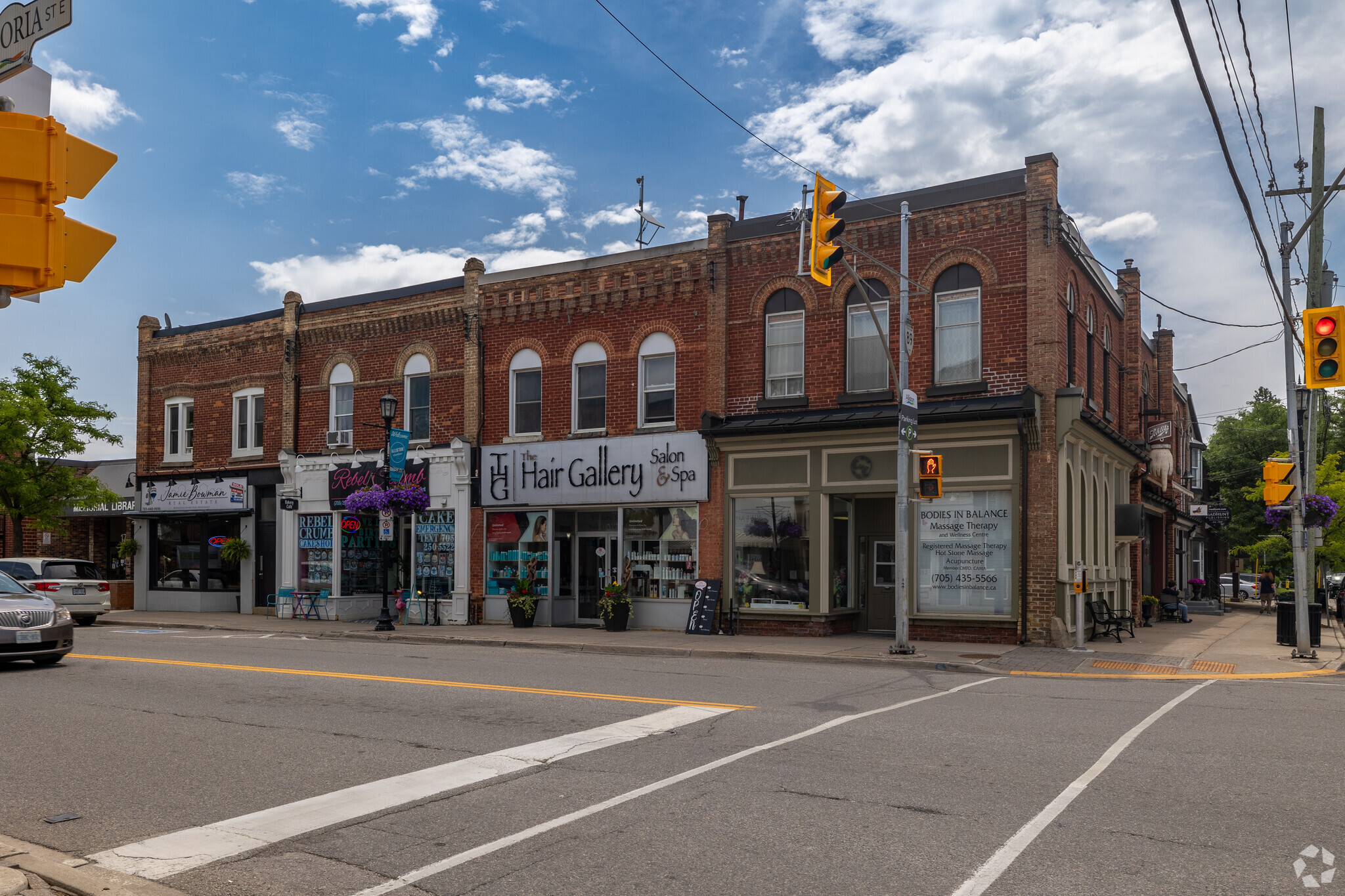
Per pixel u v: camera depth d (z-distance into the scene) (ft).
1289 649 61.62
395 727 32.40
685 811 22.26
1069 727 32.42
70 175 13.70
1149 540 105.09
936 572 64.49
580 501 77.46
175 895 17.19
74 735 31.42
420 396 87.76
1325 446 117.50
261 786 24.94
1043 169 62.34
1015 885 17.49
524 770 26.30
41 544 120.67
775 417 69.51
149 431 105.40
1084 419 63.52
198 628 81.97
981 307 64.39
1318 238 59.47
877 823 21.24
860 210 68.59
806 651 57.77
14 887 16.99
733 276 73.05
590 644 63.36
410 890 17.54
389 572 93.09
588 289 78.84
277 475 94.07
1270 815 21.77
